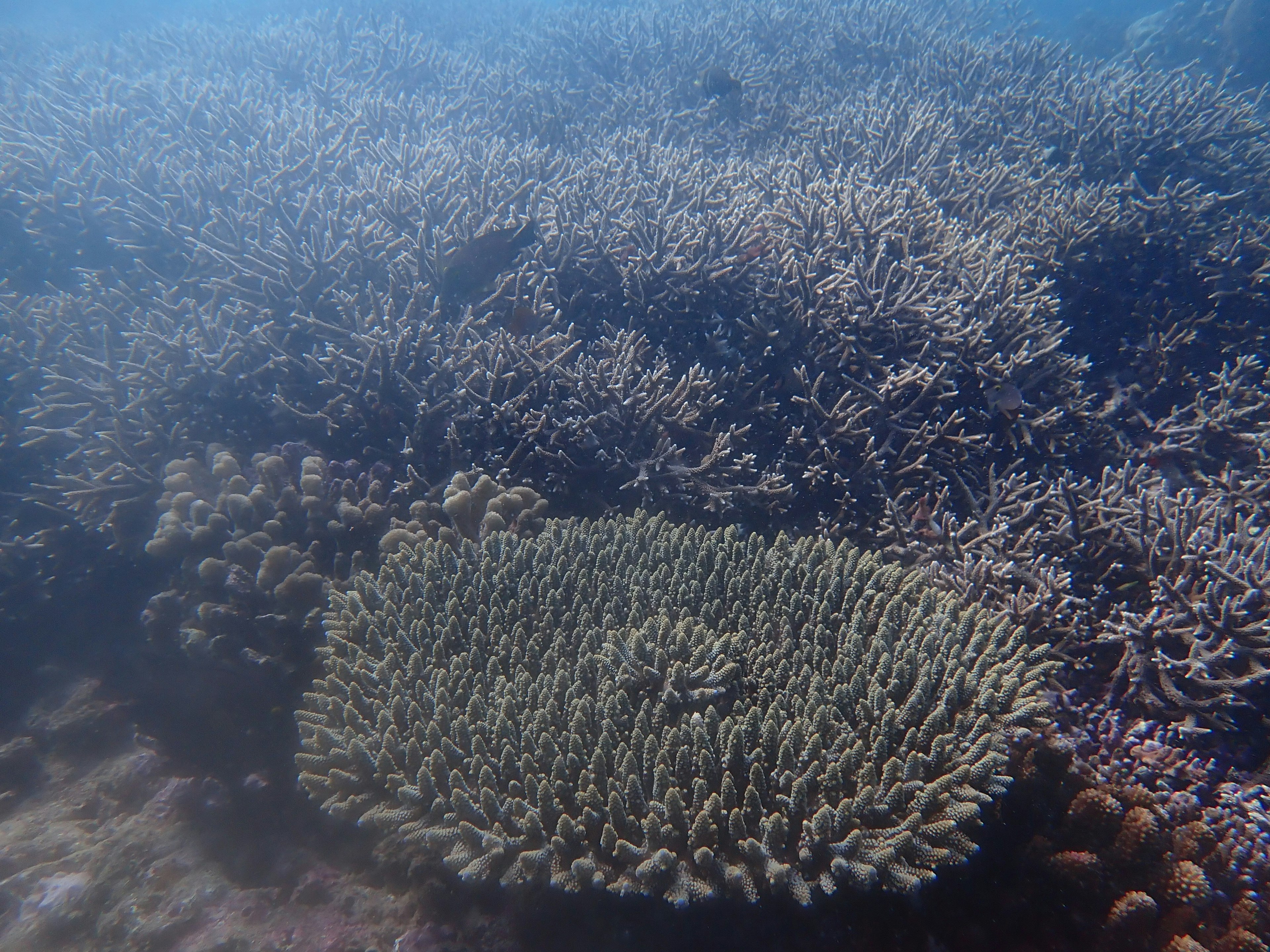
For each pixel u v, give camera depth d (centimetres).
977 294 119
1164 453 125
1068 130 188
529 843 64
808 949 67
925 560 99
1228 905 68
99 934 80
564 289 129
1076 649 91
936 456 110
